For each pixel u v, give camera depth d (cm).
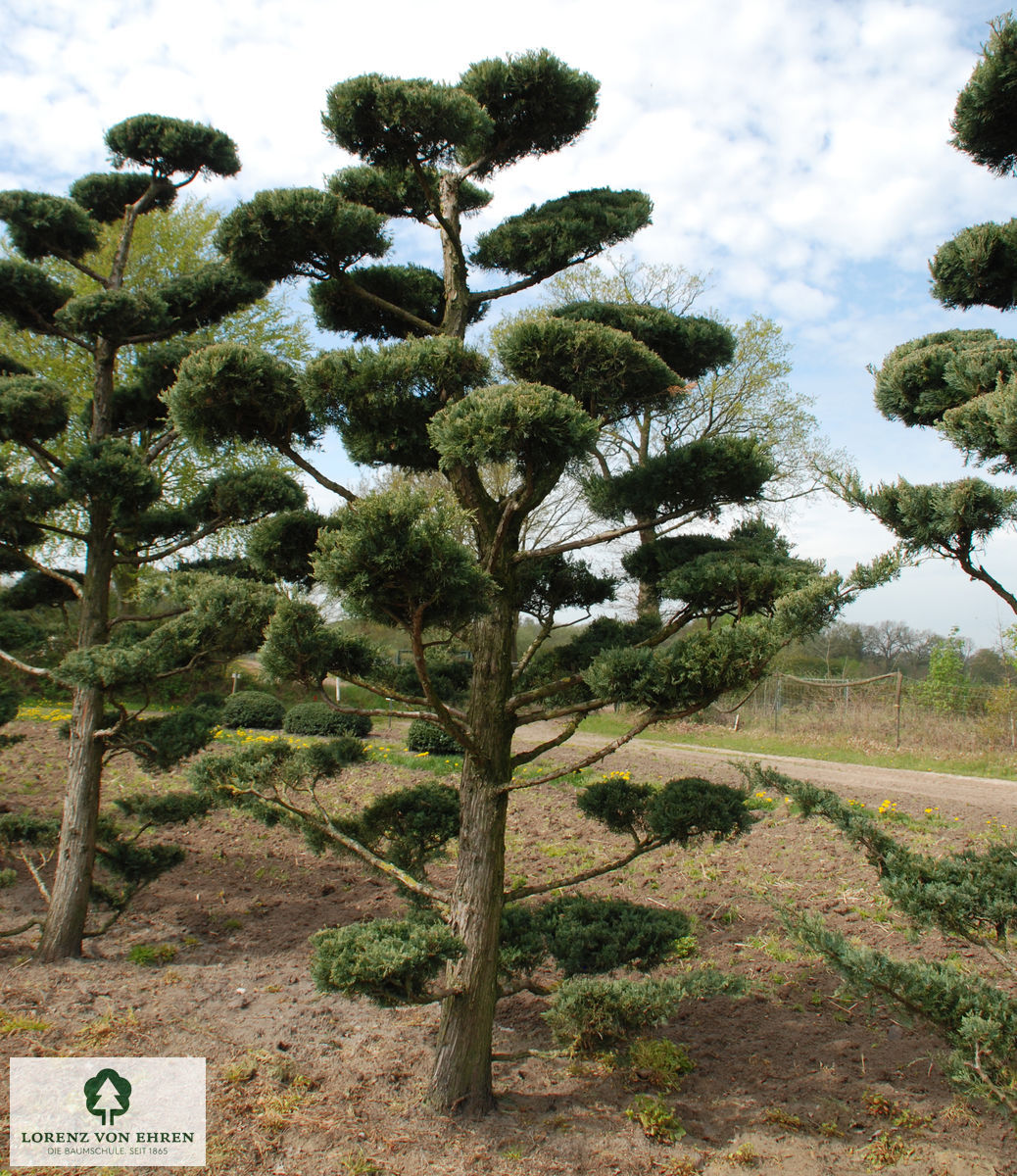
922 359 351
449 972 373
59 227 584
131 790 1049
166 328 593
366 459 427
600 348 375
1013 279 340
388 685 471
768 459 395
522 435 318
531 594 484
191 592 487
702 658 326
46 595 629
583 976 402
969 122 325
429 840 486
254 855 805
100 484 523
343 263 436
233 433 422
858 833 342
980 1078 286
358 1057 424
